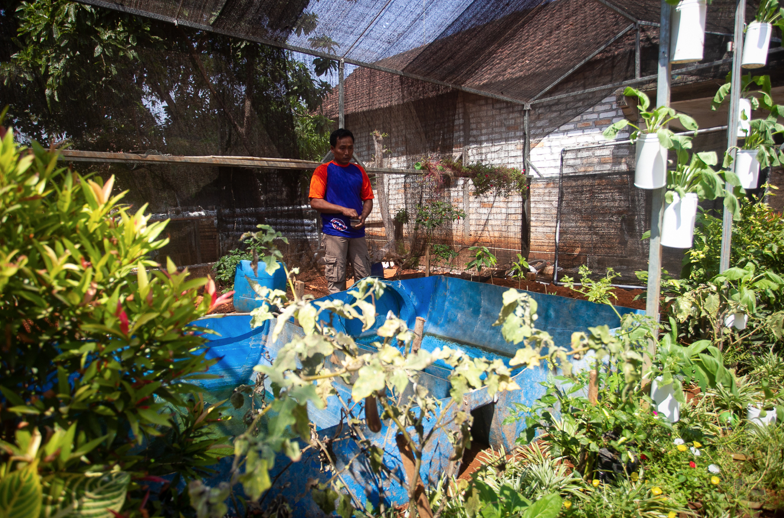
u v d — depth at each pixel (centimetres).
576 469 217
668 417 232
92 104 431
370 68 595
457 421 135
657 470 205
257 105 520
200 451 142
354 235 439
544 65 668
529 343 139
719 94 329
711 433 243
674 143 226
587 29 612
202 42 482
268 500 158
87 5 409
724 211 320
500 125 783
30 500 82
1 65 398
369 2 475
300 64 539
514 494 187
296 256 568
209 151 498
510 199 766
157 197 479
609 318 304
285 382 103
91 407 109
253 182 536
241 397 177
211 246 515
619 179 623
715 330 308
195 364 125
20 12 406
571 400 221
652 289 250
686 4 214
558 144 733
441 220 695
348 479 178
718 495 191
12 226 105
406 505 191
